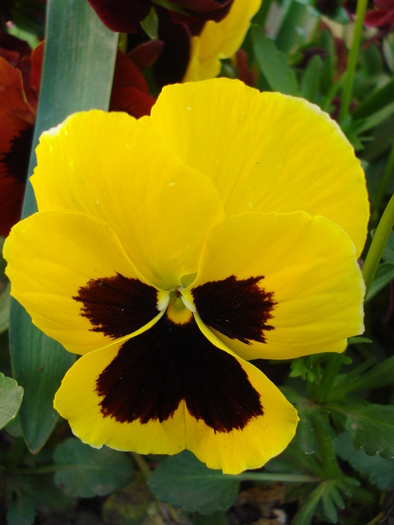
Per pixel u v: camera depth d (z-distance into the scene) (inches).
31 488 6.9
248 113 4.5
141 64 7.6
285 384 7.6
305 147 4.5
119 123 4.2
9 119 6.9
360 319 4.5
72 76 6.7
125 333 5.1
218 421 5.3
